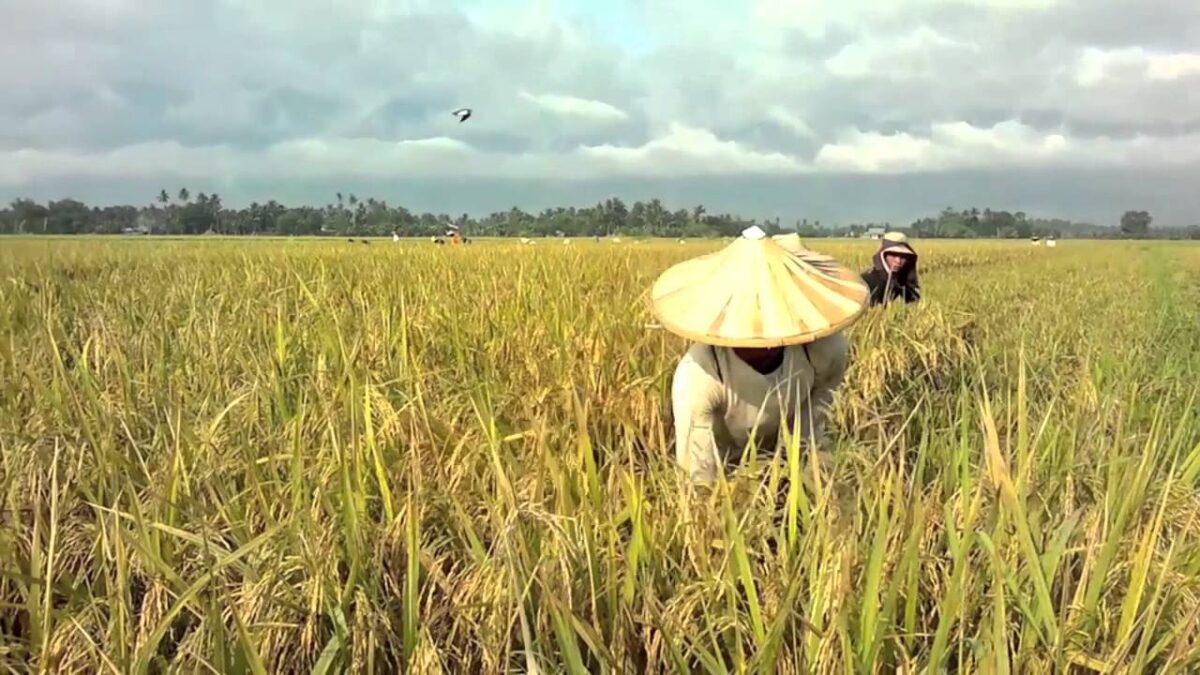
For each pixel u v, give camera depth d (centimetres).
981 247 5775
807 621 231
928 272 2453
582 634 240
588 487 322
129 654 243
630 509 292
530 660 220
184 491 328
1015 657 237
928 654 254
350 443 362
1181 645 230
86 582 293
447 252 1964
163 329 656
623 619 265
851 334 703
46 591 252
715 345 350
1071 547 280
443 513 321
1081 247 6278
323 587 267
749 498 305
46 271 1196
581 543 279
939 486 301
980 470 290
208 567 254
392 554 303
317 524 299
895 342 689
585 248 2402
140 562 294
